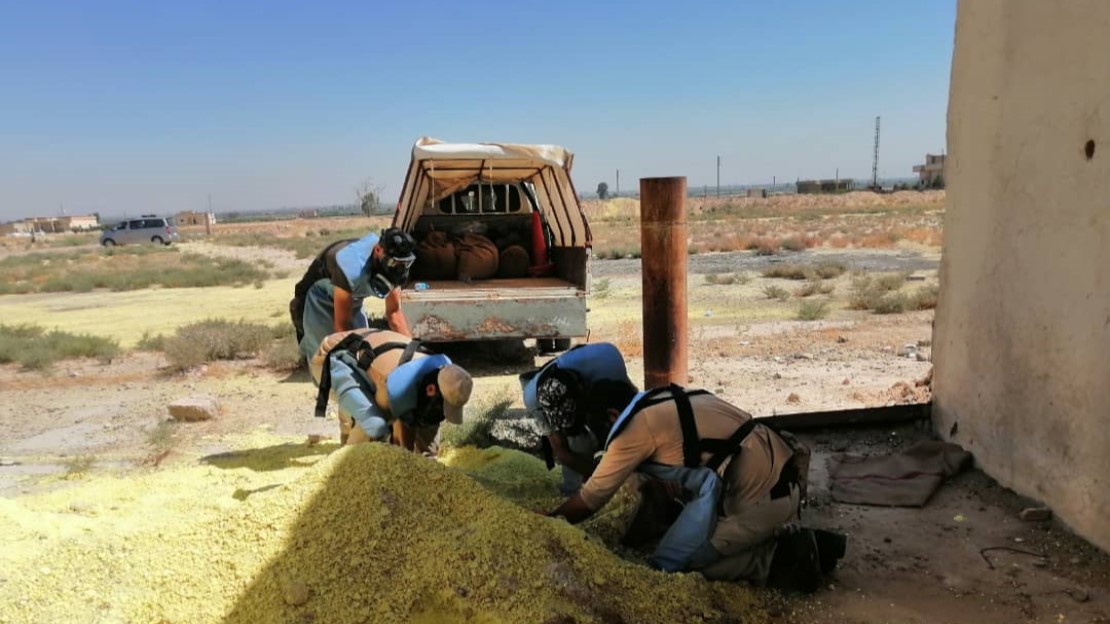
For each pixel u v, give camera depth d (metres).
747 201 106.50
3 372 9.77
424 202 10.78
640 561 3.61
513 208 11.47
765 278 19.22
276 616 3.04
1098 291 3.61
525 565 3.09
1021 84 4.16
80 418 7.32
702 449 3.25
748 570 3.34
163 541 3.44
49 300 20.44
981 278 4.62
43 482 5.29
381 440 4.36
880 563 3.63
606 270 23.28
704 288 17.12
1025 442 4.22
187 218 112.69
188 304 18.02
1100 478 3.63
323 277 5.52
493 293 8.76
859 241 30.23
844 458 4.95
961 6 4.79
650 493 3.85
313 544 3.30
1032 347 4.12
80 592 3.19
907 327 10.88
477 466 5.04
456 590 3.01
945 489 4.50
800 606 3.25
